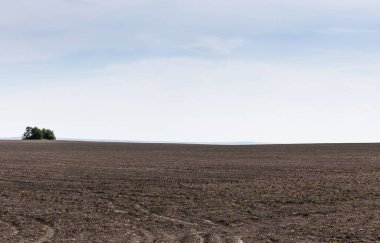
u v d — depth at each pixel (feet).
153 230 47.24
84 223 50.34
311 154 184.55
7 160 150.00
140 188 77.92
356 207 59.21
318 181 86.38
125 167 120.98
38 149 238.68
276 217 53.83
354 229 46.65
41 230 46.75
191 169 114.21
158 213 56.59
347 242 41.65
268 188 77.10
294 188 76.74
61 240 42.68
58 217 53.47
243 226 49.37
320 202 63.10
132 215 55.21
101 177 95.25
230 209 58.75
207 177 94.79
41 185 82.33
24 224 49.65
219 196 68.80
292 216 54.34
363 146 258.37
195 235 45.01
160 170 111.45
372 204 61.16
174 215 55.21
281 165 126.62
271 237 44.16
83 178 93.40
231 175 98.78
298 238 43.62
